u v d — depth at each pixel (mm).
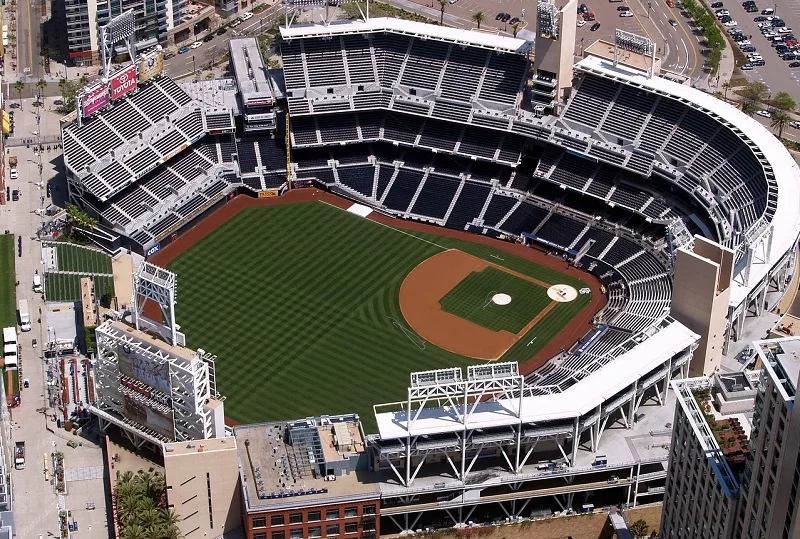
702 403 179875
